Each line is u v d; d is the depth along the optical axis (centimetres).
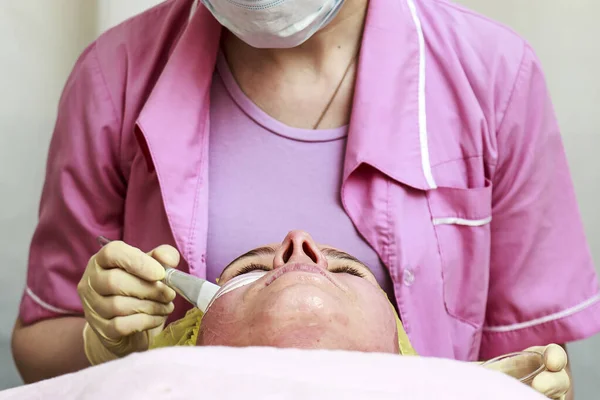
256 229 103
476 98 110
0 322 170
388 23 108
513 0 166
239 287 79
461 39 112
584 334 111
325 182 104
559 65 164
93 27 172
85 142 113
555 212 113
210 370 52
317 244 93
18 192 170
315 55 107
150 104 104
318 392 50
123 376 52
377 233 102
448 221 107
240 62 109
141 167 109
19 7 166
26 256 172
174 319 109
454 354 109
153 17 118
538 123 112
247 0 91
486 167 110
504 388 54
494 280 115
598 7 161
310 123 107
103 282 92
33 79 169
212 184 106
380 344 76
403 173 103
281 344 71
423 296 104
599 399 163
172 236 106
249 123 107
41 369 115
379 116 103
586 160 164
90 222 115
